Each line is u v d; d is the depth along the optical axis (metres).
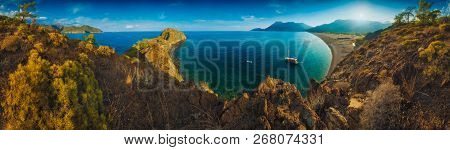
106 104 33.81
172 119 34.66
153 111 34.88
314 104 38.09
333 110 34.88
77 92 30.28
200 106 35.91
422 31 58.53
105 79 35.91
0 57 32.94
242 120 32.28
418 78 40.47
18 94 29.16
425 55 42.28
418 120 35.59
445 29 53.75
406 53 50.31
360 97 41.12
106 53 39.38
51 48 35.69
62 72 30.31
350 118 36.09
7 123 28.95
